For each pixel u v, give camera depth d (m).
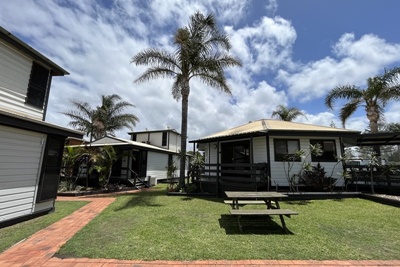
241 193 6.02
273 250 3.71
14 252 3.66
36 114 7.16
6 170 5.23
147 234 4.53
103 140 17.16
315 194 9.00
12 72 6.33
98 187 12.98
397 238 4.30
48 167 6.63
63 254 3.56
